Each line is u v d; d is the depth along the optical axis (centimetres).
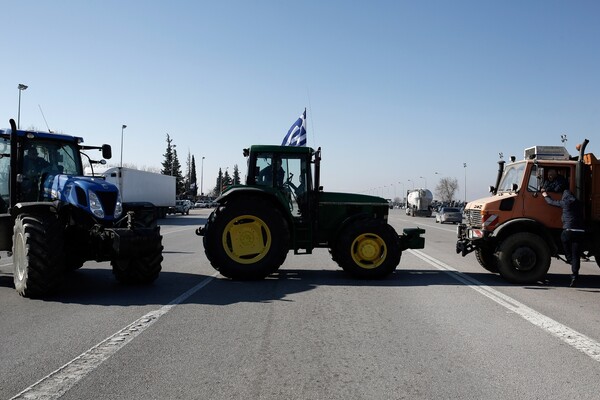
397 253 963
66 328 561
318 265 1198
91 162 962
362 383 401
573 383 405
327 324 592
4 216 822
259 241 946
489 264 1073
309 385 395
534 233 948
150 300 731
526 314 656
